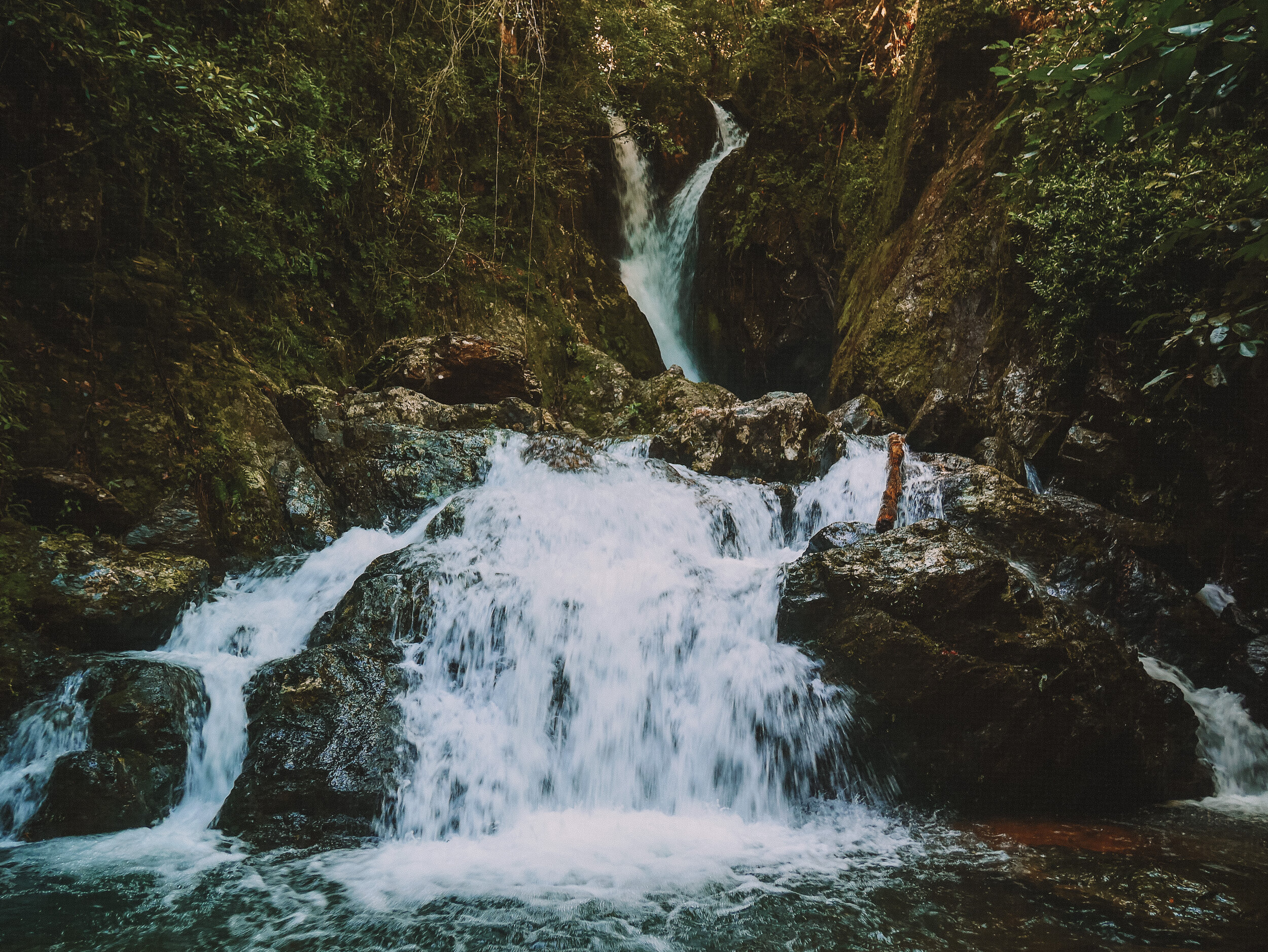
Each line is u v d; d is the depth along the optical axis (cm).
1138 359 830
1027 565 735
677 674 577
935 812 517
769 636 593
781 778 531
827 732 531
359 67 1179
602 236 1730
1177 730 578
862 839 467
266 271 932
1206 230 344
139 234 745
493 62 1455
